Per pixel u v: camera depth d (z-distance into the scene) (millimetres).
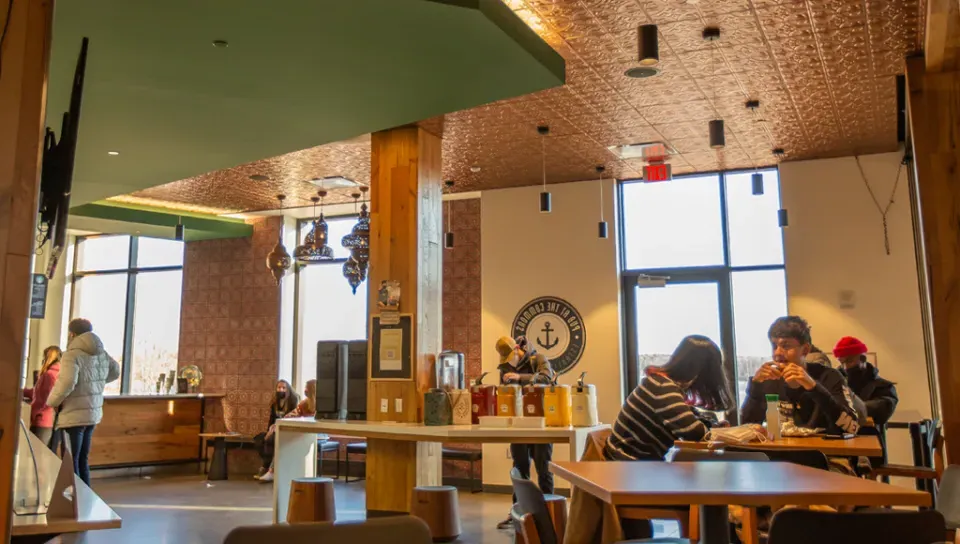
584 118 6605
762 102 6277
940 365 4617
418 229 6336
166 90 5102
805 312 7734
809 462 3145
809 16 4750
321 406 6340
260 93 5160
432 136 6746
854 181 7734
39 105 2664
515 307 8961
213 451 10414
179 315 11711
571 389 5422
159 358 11781
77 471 7051
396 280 6301
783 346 4258
